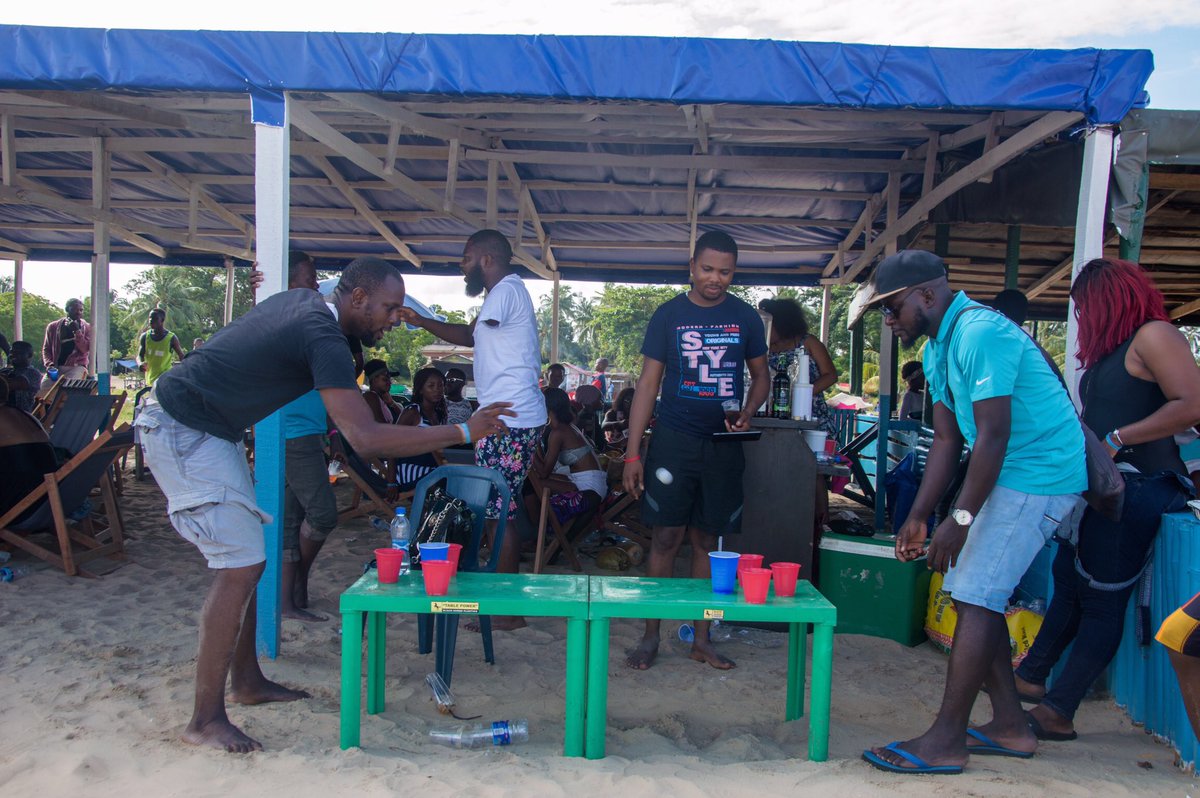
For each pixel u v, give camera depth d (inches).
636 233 384.5
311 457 170.6
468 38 158.1
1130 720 137.6
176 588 202.1
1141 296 128.7
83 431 263.3
